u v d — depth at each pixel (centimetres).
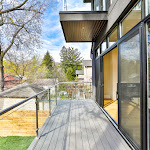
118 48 264
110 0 324
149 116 162
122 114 242
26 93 856
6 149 163
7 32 726
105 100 586
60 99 587
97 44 488
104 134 250
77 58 2538
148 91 164
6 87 878
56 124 300
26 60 983
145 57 167
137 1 193
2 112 122
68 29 398
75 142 222
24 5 740
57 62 2444
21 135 190
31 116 217
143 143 171
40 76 1301
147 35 166
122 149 200
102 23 356
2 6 703
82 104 491
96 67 518
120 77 252
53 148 204
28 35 761
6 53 791
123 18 247
